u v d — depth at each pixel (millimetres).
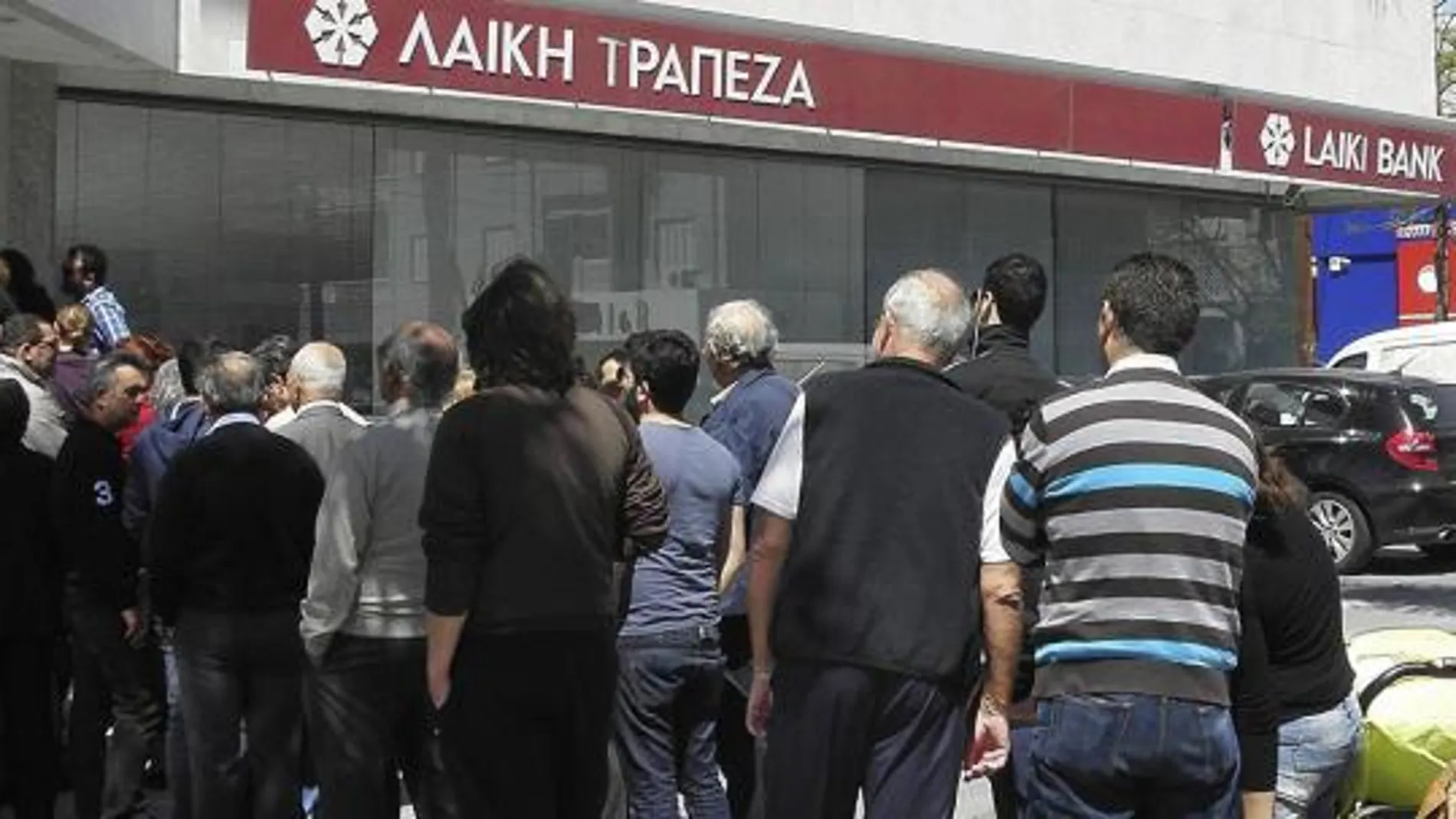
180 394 8141
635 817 6246
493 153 14031
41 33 10086
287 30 11656
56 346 8242
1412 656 6461
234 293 12672
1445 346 17828
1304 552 5035
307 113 12969
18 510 6848
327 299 13109
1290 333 20781
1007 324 5980
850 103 14742
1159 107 17312
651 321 15016
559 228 14430
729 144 15367
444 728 4750
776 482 4930
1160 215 19344
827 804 4832
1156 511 4316
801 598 4844
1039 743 4473
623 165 14844
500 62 12617
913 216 17000
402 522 5801
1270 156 18375
